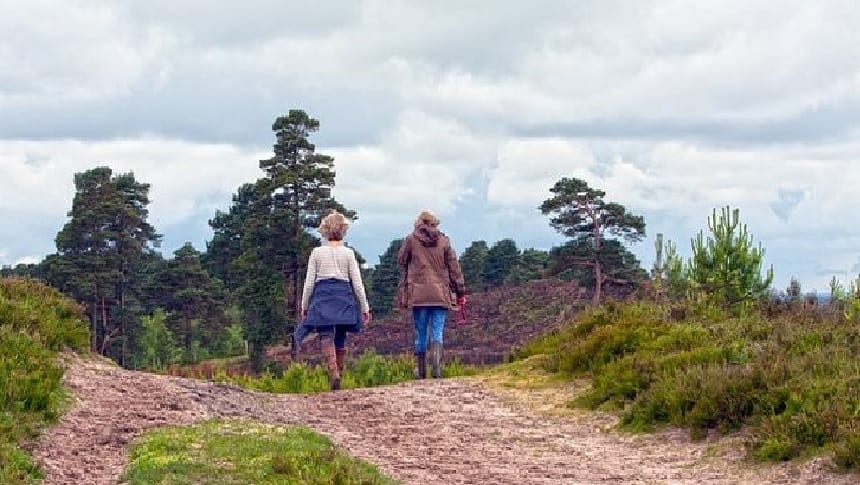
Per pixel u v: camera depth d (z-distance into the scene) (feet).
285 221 216.54
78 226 255.09
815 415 33.32
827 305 50.42
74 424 33.50
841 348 39.47
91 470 29.01
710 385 38.24
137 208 272.72
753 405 36.76
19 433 30.68
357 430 39.17
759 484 31.19
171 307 297.94
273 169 222.28
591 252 235.61
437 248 54.08
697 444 36.52
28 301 45.21
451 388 48.91
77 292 250.98
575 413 43.19
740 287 54.75
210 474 27.55
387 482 29.12
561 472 33.40
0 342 37.83
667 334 48.96
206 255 374.84
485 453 36.09
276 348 259.60
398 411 43.34
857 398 33.42
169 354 262.67
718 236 55.93
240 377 60.59
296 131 222.69
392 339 231.91
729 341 45.55
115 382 40.16
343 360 50.67
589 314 58.18
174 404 37.24
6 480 26.02
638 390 42.22
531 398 46.42
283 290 219.20
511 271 345.92
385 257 351.46
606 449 37.32
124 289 264.11
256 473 27.73
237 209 377.30
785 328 44.96
